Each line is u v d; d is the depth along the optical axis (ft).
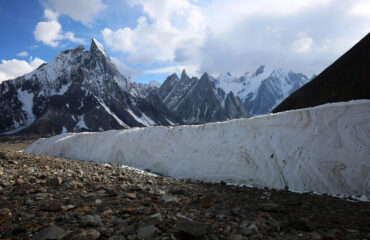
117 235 14.70
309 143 49.85
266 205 25.40
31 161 50.72
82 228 16.34
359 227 19.49
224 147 64.13
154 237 14.82
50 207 20.94
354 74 114.42
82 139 110.73
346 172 42.29
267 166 53.47
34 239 13.70
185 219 17.17
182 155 71.87
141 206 22.75
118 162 86.38
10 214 18.78
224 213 21.83
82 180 35.37
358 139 44.09
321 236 16.02
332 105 51.37
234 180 56.34
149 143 83.30
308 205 29.04
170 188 36.86
